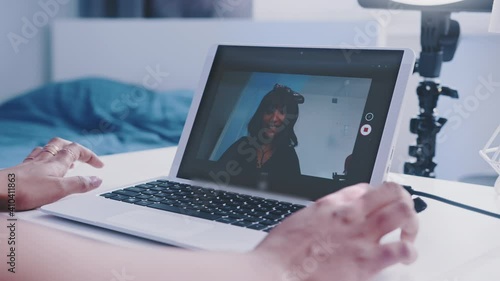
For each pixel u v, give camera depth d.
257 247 0.52
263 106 0.85
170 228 0.63
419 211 0.78
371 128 0.76
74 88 3.19
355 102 0.78
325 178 0.77
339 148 0.77
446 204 0.84
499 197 0.89
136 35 3.35
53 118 3.09
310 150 0.79
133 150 2.43
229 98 0.89
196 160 0.88
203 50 3.16
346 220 0.51
